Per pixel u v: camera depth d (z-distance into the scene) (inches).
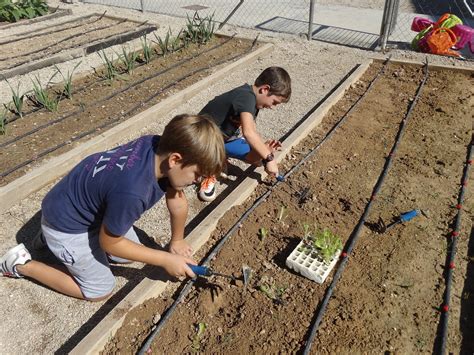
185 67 234.4
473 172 150.2
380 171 151.1
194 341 93.0
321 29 313.1
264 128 181.0
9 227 125.4
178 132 75.6
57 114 183.0
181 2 392.2
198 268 96.1
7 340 94.2
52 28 303.4
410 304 102.6
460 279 109.7
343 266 111.2
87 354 87.2
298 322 97.3
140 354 89.0
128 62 220.5
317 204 133.5
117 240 84.4
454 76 227.3
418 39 264.4
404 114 189.9
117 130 166.4
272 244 118.0
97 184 82.0
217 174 81.8
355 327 96.4
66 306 101.9
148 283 102.6
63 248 91.7
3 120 166.1
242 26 312.7
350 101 202.1
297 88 216.7
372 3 396.5
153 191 82.4
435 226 126.4
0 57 244.4
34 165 148.9
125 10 352.5
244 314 98.9
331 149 163.2
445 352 92.0
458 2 391.9
